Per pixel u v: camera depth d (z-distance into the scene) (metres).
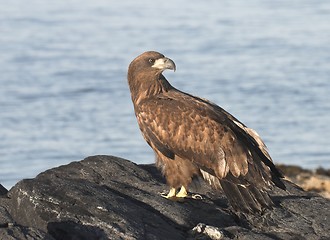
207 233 11.84
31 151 63.91
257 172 12.80
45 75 112.38
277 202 13.22
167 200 12.73
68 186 12.19
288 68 111.81
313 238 12.20
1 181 52.69
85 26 192.75
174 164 13.45
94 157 14.00
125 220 11.60
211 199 13.52
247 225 12.63
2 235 11.06
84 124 76.00
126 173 13.77
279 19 195.38
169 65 13.95
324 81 98.12
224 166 12.99
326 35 156.25
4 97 94.19
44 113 83.19
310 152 57.09
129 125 74.19
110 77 108.75
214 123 13.27
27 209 11.95
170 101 13.78
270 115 76.56
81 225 11.53
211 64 120.88
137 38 163.75
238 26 179.88
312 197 13.65
